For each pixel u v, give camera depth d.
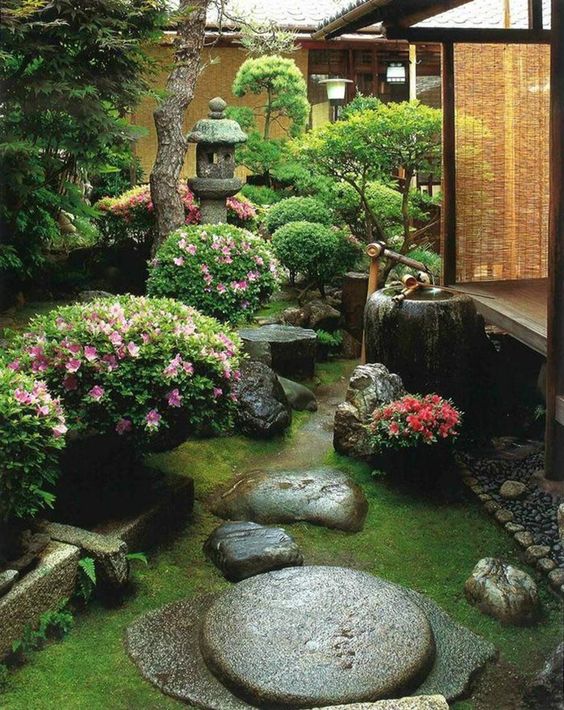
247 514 4.90
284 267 8.83
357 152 8.12
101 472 4.75
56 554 3.92
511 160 7.06
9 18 5.69
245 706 3.36
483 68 6.86
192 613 4.00
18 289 8.51
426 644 3.65
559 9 4.47
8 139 6.65
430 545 4.68
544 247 7.27
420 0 6.10
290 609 3.82
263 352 7.04
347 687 3.36
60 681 3.54
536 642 3.84
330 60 13.51
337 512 4.85
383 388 5.67
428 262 8.92
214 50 13.09
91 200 11.77
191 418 4.51
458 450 5.62
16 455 3.71
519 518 4.75
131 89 6.75
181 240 7.00
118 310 4.54
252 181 12.19
